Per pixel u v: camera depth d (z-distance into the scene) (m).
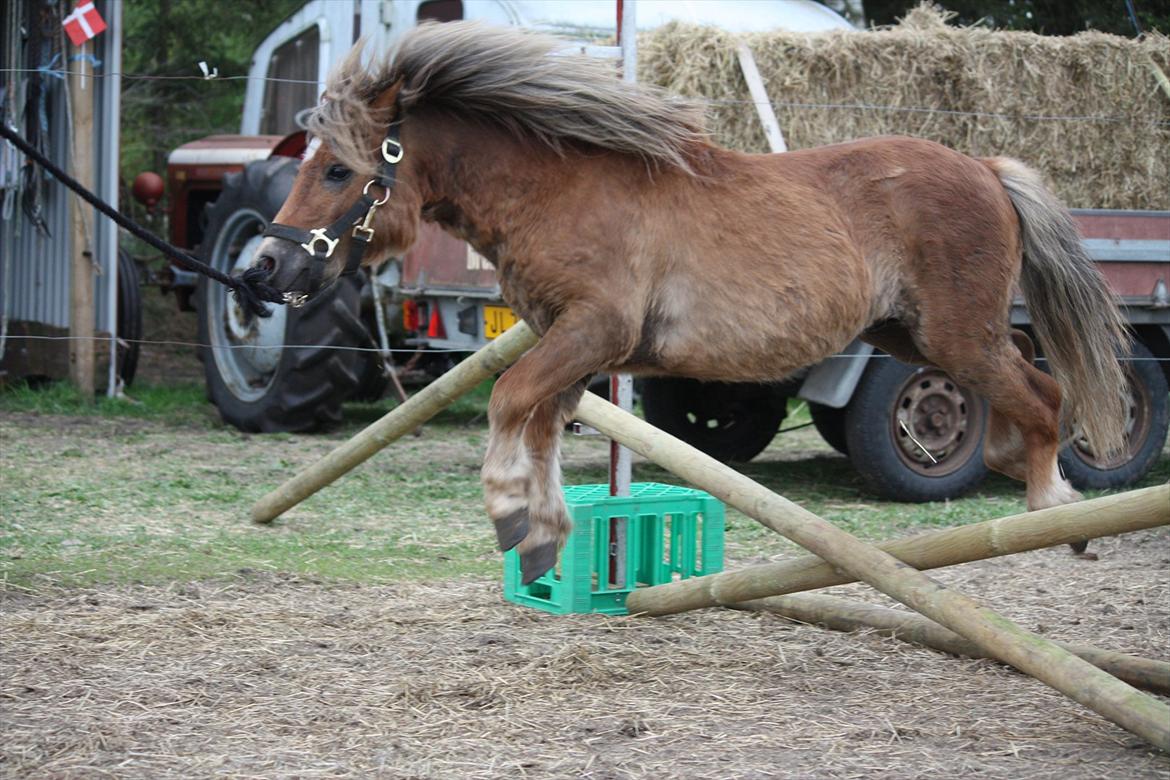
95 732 3.27
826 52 7.04
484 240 4.00
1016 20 11.55
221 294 8.91
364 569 5.25
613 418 4.51
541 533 3.98
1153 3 9.79
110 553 5.29
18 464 7.23
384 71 3.90
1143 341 7.55
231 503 6.45
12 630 4.19
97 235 9.84
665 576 4.92
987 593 5.08
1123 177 7.72
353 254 3.92
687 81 6.90
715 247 3.88
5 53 9.75
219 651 4.05
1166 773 3.16
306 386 8.39
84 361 9.73
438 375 9.62
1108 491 7.32
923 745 3.35
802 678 3.93
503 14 8.37
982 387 4.23
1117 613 4.77
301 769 3.09
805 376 6.78
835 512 6.61
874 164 4.16
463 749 3.26
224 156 10.79
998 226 4.23
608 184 3.87
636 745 3.31
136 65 15.23
